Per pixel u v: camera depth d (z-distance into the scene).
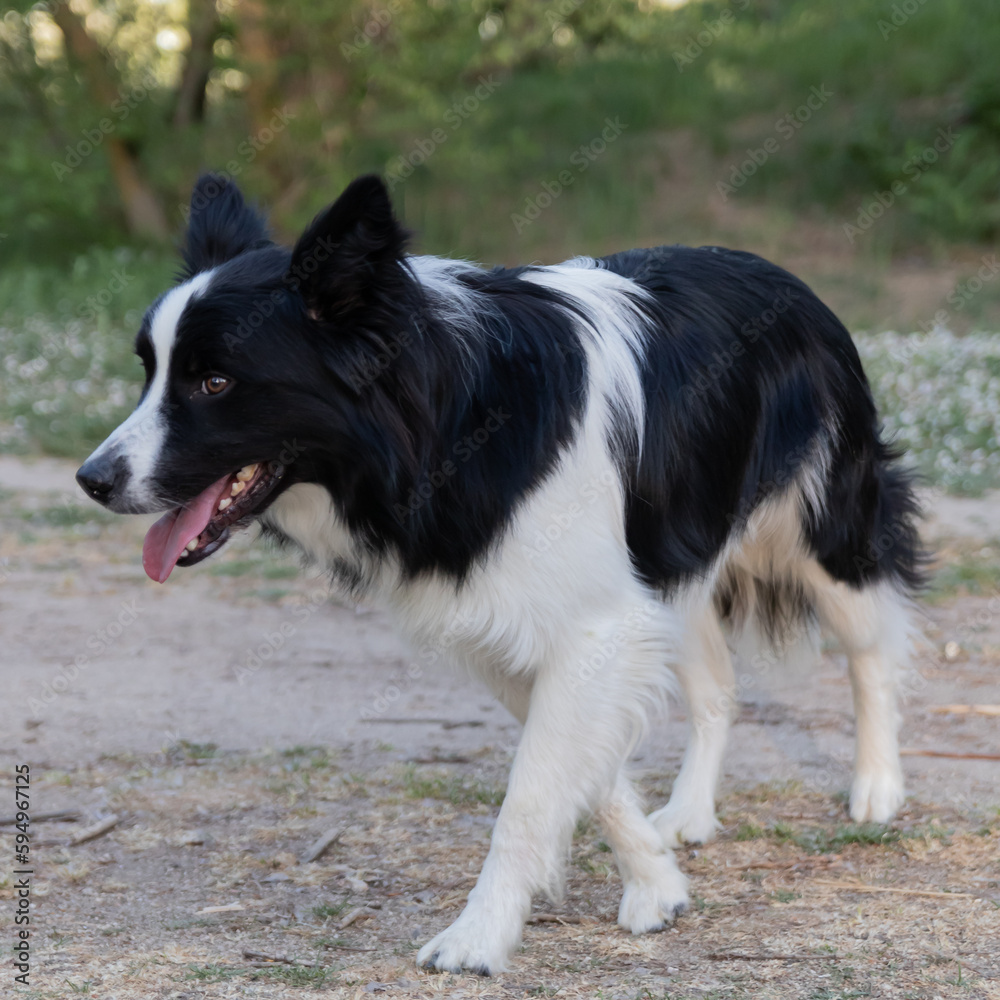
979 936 3.90
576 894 4.50
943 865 4.58
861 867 4.61
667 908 4.18
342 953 3.92
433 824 5.10
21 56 22.94
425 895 4.42
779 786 5.47
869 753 5.22
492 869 3.98
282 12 21.16
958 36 24.19
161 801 5.36
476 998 3.54
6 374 16.28
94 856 4.78
